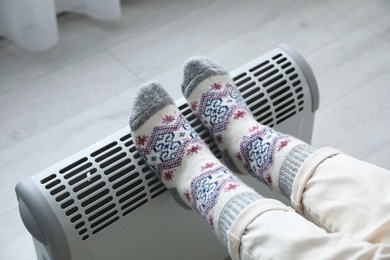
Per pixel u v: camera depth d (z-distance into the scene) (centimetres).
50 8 166
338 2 190
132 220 100
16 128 154
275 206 88
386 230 83
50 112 158
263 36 180
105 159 98
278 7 190
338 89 164
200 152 104
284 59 115
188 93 113
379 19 185
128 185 98
